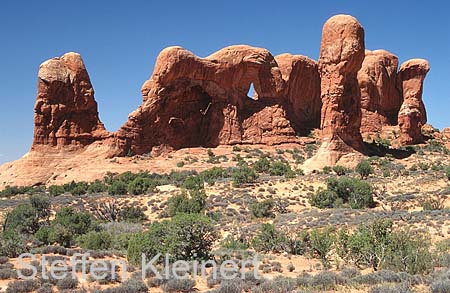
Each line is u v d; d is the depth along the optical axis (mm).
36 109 66625
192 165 59344
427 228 25250
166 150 64750
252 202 37938
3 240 19734
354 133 53906
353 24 51812
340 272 15102
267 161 54562
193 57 65000
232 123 66250
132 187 47344
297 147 65188
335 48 51781
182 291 13234
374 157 52625
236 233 27625
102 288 13453
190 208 35562
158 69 65188
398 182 43188
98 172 59250
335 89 51781
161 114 65062
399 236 17469
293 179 45875
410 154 59094
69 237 23625
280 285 12992
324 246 19297
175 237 17922
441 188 39531
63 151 65875
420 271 15398
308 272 16953
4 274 14266
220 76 66562
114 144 64062
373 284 13102
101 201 43219
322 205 36562
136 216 37125
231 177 50438
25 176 61969
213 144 65750
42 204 35375
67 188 54281
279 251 22344
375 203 36906
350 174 46906
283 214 33750
